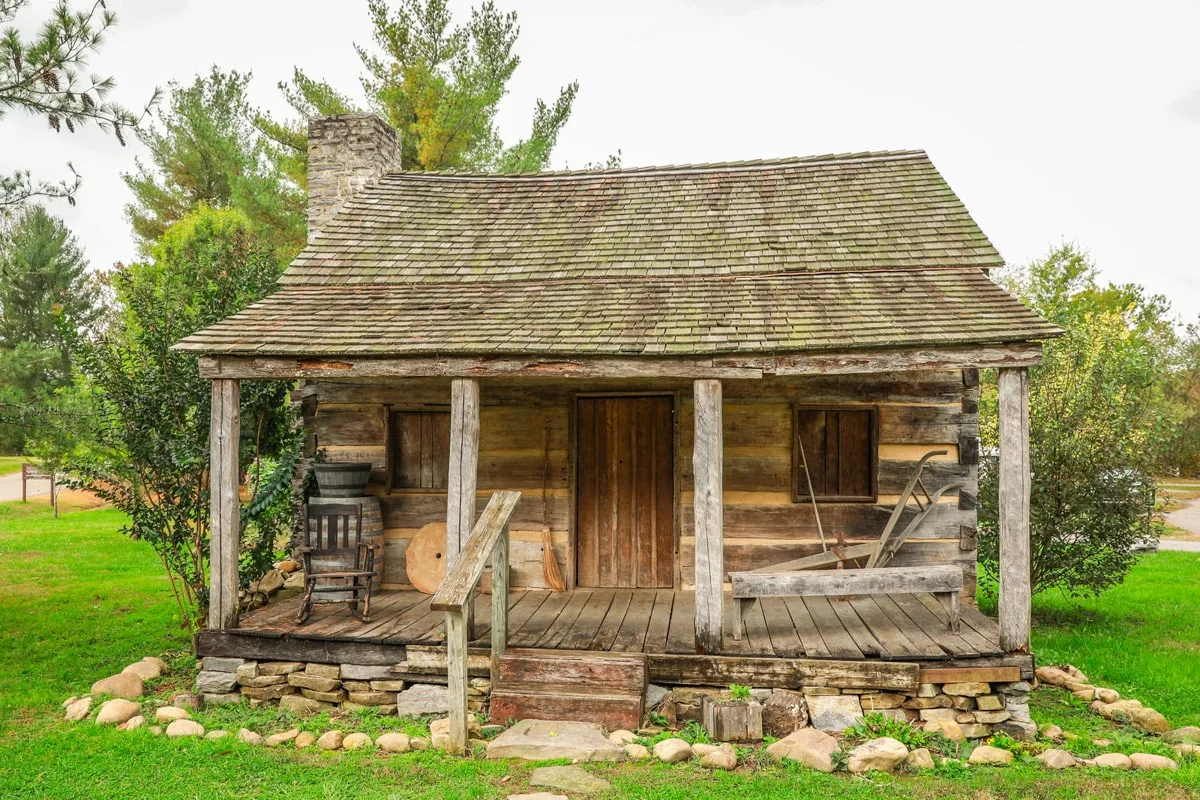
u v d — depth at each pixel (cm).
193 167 2448
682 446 892
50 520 1919
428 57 1942
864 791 523
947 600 701
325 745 603
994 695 639
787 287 816
